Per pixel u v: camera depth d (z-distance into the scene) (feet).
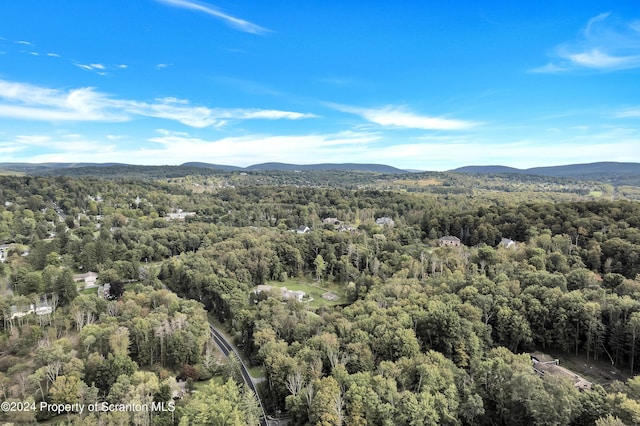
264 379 261.03
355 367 228.43
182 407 208.33
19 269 410.52
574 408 173.06
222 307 383.86
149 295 353.51
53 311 333.62
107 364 234.58
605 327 258.78
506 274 338.75
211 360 280.92
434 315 257.55
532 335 272.31
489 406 196.24
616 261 368.48
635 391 181.68
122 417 190.29
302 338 278.26
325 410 184.24
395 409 184.03
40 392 221.66
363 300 341.62
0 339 271.90
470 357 242.37
